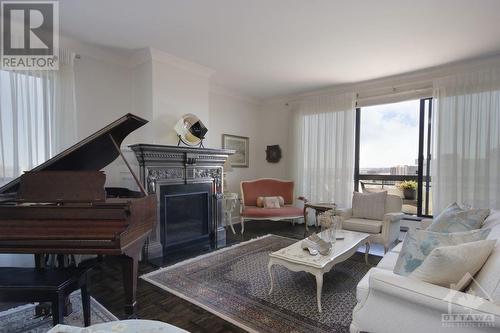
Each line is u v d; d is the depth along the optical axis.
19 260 2.79
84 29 2.88
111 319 2.02
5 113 2.62
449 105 3.82
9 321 2.00
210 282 2.63
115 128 2.10
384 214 3.55
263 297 2.34
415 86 4.23
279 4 2.43
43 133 2.84
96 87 3.42
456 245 1.42
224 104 5.23
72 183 1.79
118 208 1.71
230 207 4.79
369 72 4.18
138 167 3.29
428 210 4.25
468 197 3.65
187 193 3.72
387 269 1.95
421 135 4.30
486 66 3.60
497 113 3.50
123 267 1.94
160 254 3.37
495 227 1.87
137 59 3.61
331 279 2.71
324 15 2.61
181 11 2.54
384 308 1.37
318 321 1.99
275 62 3.81
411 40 3.10
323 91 5.15
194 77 3.98
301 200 5.00
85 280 1.83
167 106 3.62
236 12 2.56
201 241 3.93
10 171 2.63
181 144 3.79
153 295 2.39
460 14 2.55
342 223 3.51
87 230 1.69
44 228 1.68
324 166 5.00
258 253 3.49
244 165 5.68
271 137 5.92
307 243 2.45
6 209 1.71
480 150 3.59
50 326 1.94
